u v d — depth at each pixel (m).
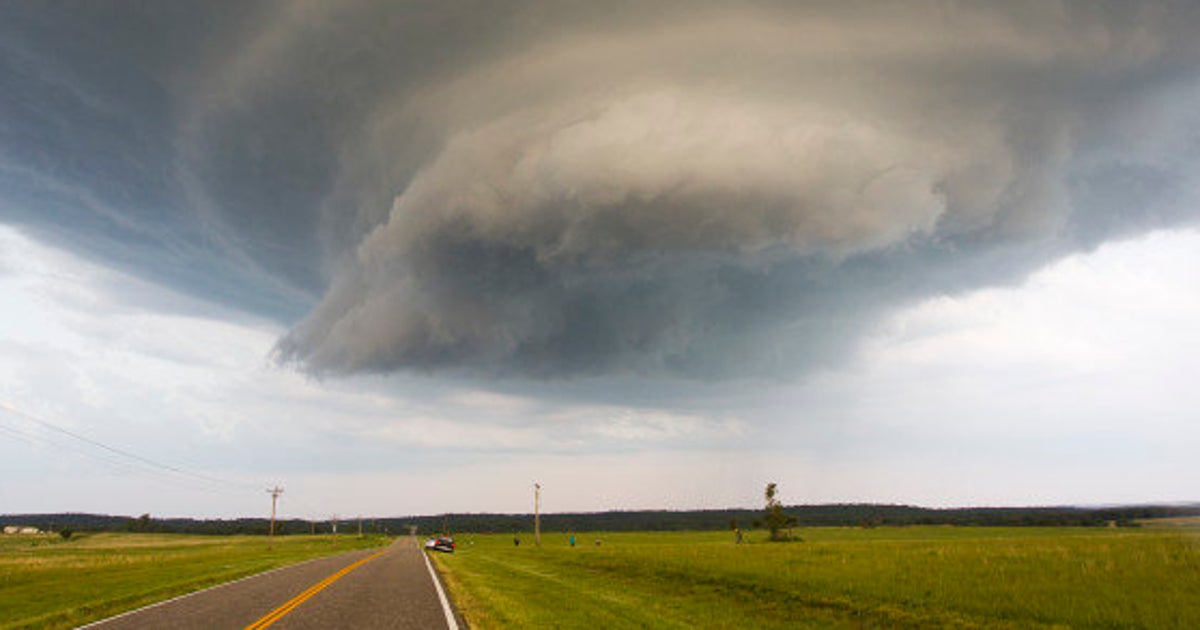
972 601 16.73
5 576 28.92
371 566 35.38
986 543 39.75
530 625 14.23
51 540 140.00
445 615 15.17
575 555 45.97
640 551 46.56
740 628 15.93
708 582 24.78
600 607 18.41
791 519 97.94
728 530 178.50
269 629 13.05
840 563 28.45
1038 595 16.97
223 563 39.41
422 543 106.25
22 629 14.52
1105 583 18.41
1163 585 17.70
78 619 15.38
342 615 15.07
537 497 87.12
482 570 32.38
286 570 31.84
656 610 18.95
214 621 14.27
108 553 66.50
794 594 20.05
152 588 22.25
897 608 16.89
